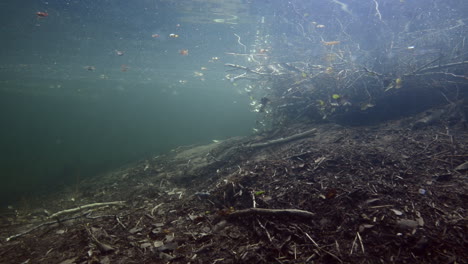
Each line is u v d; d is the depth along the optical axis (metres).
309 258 2.70
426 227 2.85
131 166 11.48
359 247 2.75
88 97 59.06
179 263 2.83
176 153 11.23
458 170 4.04
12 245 3.68
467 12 9.79
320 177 4.31
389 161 4.60
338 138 6.24
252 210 3.47
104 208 5.27
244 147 7.69
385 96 7.41
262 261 2.74
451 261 2.41
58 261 3.00
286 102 9.05
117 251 3.11
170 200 5.04
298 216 3.32
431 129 5.81
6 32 14.94
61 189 10.12
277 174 4.62
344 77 7.80
